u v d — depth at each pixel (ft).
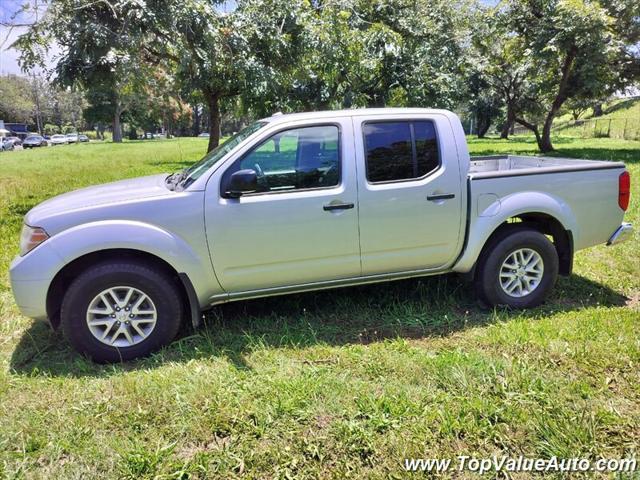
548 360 9.91
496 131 180.14
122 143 140.77
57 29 26.50
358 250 11.59
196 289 10.78
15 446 7.66
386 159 11.55
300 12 39.17
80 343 10.35
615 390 8.86
